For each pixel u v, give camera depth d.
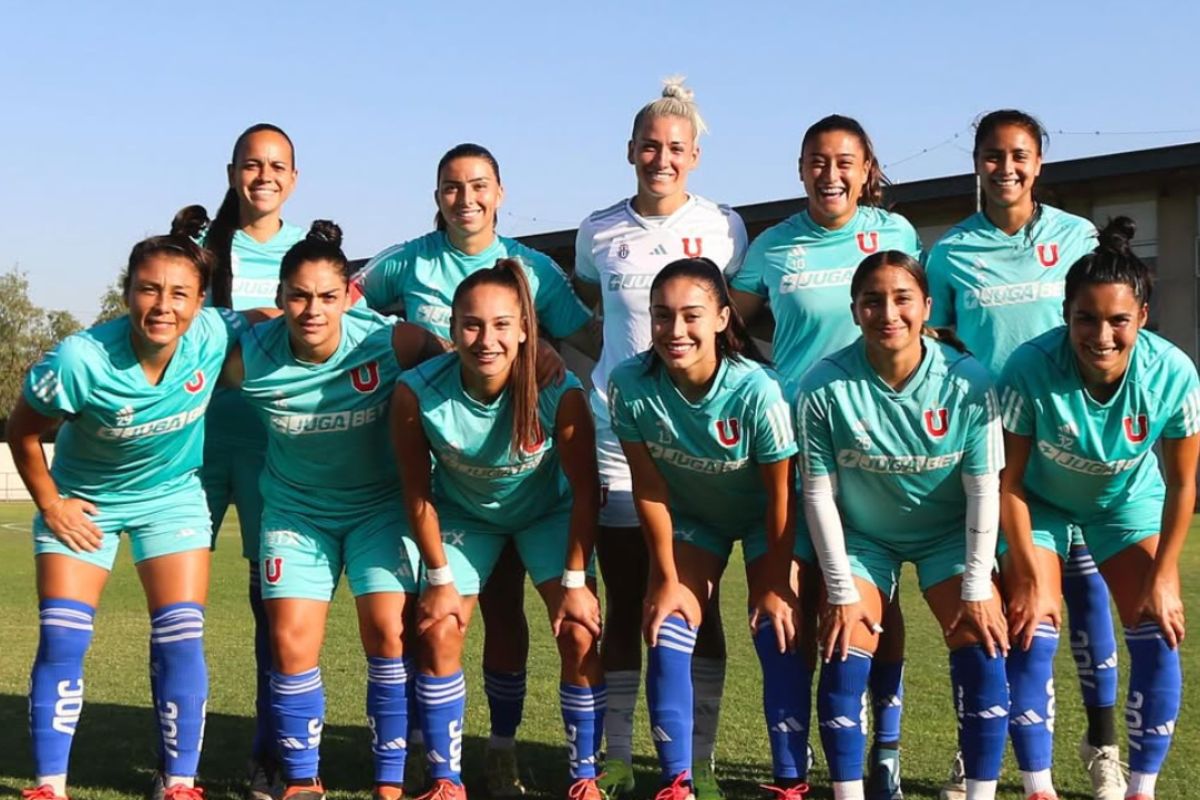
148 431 4.59
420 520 4.57
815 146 5.23
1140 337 4.47
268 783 5.06
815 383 4.43
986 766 4.29
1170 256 25.66
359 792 5.09
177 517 4.77
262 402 4.74
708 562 4.78
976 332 5.20
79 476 4.70
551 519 4.92
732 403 4.45
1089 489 4.54
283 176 5.54
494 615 5.14
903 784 5.14
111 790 5.07
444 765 4.61
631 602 5.18
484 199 5.37
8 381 56.66
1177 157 24.62
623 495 5.20
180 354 4.62
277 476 4.88
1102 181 25.73
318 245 4.65
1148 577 4.44
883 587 4.55
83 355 4.43
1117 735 5.88
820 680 4.43
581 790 4.61
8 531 22.52
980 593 4.32
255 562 5.29
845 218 5.32
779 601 4.50
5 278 58.34
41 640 4.56
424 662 4.59
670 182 5.36
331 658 8.20
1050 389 4.40
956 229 5.38
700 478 4.64
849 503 4.57
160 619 4.66
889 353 4.29
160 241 4.46
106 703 6.82
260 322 4.93
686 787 4.45
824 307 5.24
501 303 4.38
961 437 4.36
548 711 6.56
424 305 5.48
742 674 7.53
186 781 4.64
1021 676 4.38
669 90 5.54
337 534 4.83
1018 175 5.08
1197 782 4.91
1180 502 4.39
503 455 4.59
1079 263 4.29
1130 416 4.35
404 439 4.57
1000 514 4.50
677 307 4.33
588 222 5.63
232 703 6.89
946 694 6.81
